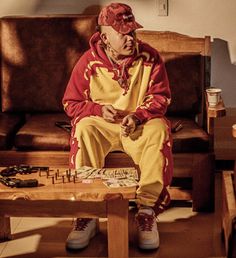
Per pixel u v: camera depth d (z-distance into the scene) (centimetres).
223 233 298
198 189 328
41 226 318
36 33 361
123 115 313
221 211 329
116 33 300
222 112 320
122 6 303
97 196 250
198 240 303
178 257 288
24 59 362
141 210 300
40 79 362
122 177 266
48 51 361
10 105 364
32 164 326
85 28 358
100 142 305
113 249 266
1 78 365
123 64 309
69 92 318
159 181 291
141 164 299
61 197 251
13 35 361
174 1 373
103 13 304
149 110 304
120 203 259
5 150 327
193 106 358
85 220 297
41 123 343
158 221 322
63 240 304
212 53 381
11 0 378
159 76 311
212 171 325
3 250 294
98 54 312
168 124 307
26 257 288
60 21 360
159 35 367
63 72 361
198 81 359
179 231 312
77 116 312
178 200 346
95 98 316
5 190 252
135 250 294
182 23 377
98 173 270
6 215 263
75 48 359
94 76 313
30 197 251
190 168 324
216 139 388
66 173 269
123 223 262
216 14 375
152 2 374
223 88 386
